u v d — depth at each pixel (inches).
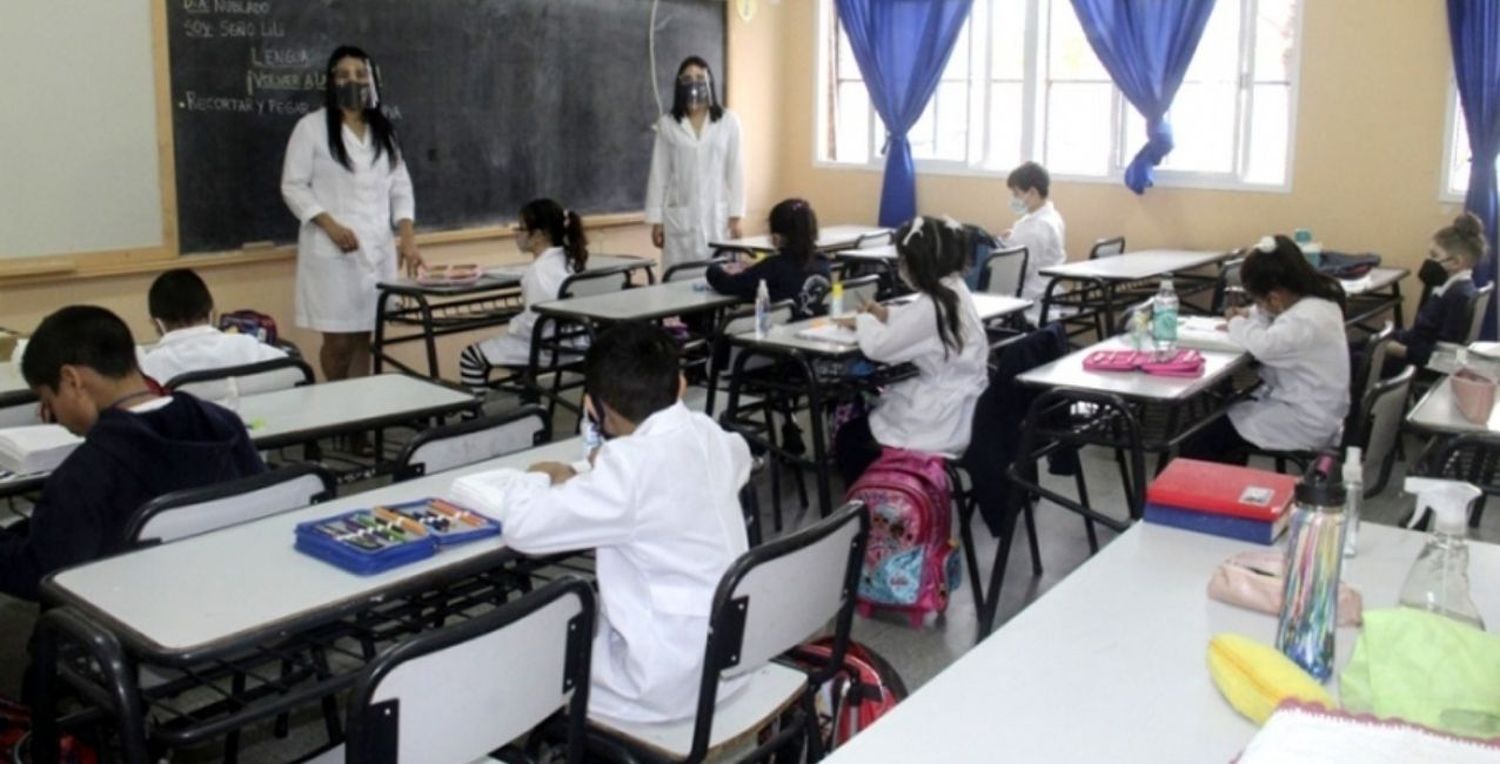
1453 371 133.6
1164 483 85.0
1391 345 204.4
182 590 72.4
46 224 187.0
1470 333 197.2
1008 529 133.2
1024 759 53.4
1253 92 261.0
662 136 258.7
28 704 79.8
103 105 191.3
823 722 91.3
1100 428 135.3
